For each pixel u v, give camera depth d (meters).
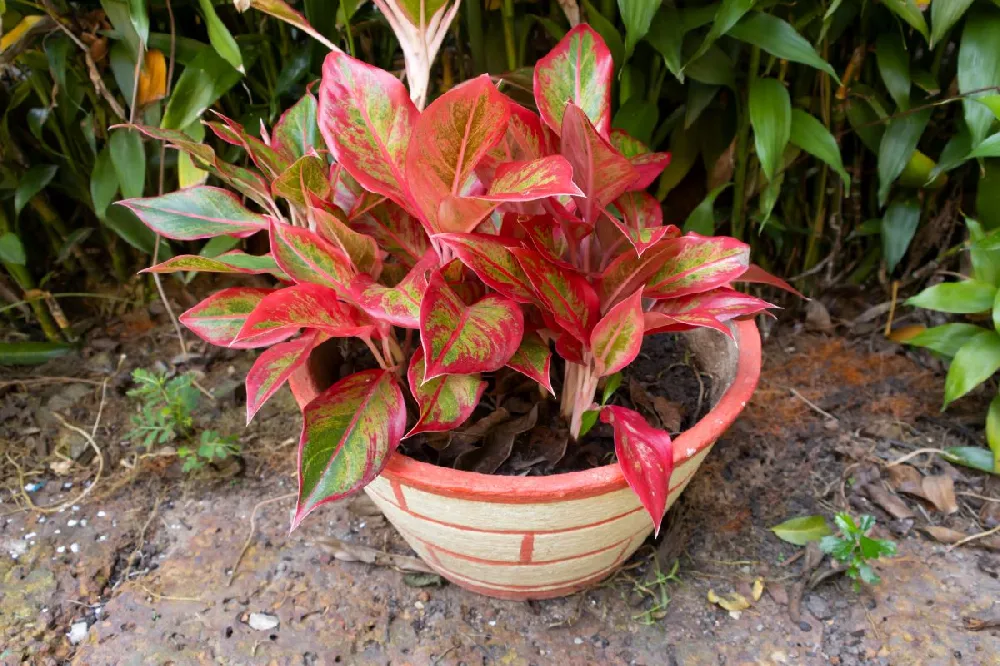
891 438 1.58
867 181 1.79
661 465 0.94
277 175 1.03
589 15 1.42
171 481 1.55
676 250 1.01
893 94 1.47
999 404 1.47
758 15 1.33
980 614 1.27
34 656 1.24
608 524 1.07
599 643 1.25
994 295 1.43
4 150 1.67
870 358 1.78
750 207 1.76
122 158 1.51
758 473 1.53
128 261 1.96
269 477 1.56
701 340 1.29
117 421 1.68
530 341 1.00
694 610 1.30
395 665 1.22
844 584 1.33
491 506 0.99
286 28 1.58
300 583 1.35
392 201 1.08
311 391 1.09
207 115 1.67
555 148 1.01
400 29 0.99
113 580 1.37
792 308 1.91
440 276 0.92
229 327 1.00
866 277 1.92
